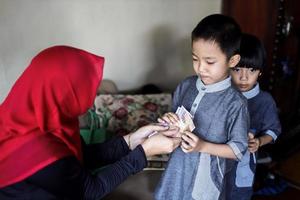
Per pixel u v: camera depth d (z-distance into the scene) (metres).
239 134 1.15
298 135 2.65
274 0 2.25
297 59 2.50
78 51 1.11
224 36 1.08
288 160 2.50
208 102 1.19
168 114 1.26
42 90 1.04
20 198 1.02
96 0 2.08
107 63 2.27
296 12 2.35
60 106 1.07
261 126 1.50
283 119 2.62
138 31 2.28
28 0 1.90
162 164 1.81
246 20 2.41
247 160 1.43
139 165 1.17
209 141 1.20
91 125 1.96
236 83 1.42
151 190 1.66
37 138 1.03
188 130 1.18
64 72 1.05
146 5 2.24
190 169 1.27
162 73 2.49
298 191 2.17
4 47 1.93
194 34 1.12
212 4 2.48
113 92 2.23
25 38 1.97
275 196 2.12
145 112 2.07
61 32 2.05
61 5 1.99
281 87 2.52
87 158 1.32
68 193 1.02
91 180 1.08
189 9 2.40
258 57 1.36
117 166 1.14
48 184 1.00
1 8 1.85
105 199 1.59
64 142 1.07
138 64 2.37
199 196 1.27
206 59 1.11
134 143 1.37
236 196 1.51
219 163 1.25
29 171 0.99
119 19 2.19
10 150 1.04
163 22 2.34
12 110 1.05
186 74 2.57
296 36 2.42
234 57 1.14
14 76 2.02
